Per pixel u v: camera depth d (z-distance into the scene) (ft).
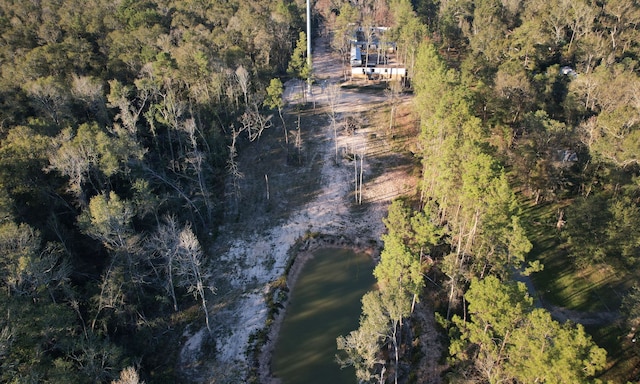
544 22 336.49
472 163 141.28
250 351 168.04
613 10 312.50
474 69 293.84
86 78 224.74
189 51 257.55
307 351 168.14
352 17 393.91
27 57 244.42
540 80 257.96
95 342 138.92
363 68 375.25
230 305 188.44
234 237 225.56
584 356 97.30
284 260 211.82
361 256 215.51
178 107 229.45
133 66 271.69
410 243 162.71
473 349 138.82
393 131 292.40
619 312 154.61
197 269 165.27
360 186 236.63
